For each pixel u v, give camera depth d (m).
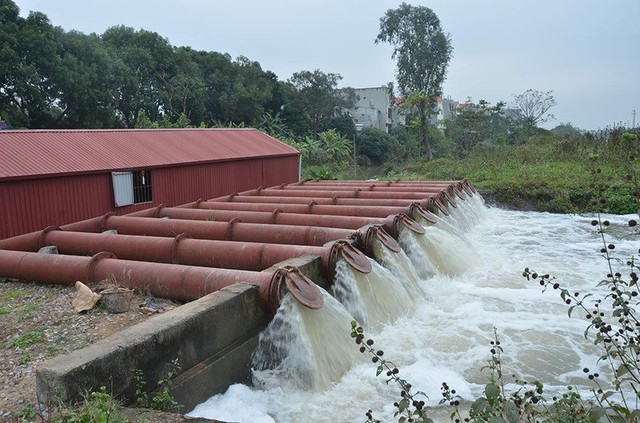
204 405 6.57
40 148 14.91
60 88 35.81
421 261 12.62
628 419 3.46
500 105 52.31
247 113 55.47
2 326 7.52
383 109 75.62
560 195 24.16
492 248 16.38
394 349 8.54
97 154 16.17
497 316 10.01
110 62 40.84
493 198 25.70
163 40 50.72
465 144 48.41
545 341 8.80
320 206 15.86
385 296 9.94
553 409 4.71
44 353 6.54
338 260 9.80
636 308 10.20
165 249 10.83
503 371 7.75
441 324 9.65
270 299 7.88
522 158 34.38
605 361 8.02
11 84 33.41
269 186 24.84
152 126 40.16
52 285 9.73
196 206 17.34
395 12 47.66
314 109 61.97
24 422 4.78
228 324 7.22
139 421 4.73
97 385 5.18
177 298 8.70
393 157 57.22
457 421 3.83
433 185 22.59
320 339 7.78
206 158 19.94
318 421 6.49
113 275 9.16
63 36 37.66
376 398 7.01
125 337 5.79
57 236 11.98
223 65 56.00
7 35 32.16
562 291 4.14
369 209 15.17
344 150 49.75
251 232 12.43
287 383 7.45
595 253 15.57
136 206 16.66
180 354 6.32
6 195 12.73
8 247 11.97
